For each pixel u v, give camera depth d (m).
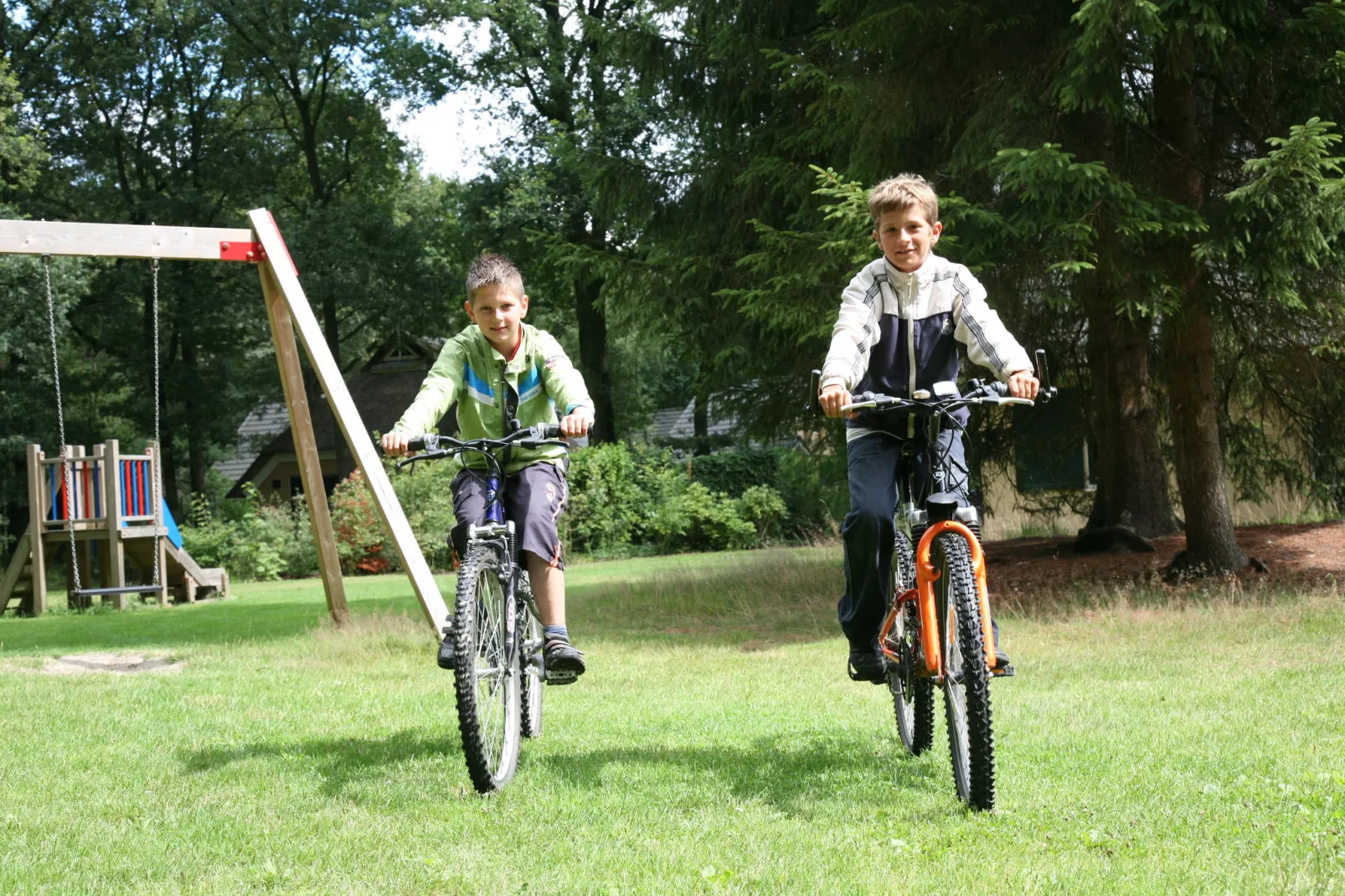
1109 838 3.17
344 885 2.93
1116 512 12.62
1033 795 3.67
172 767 4.46
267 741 4.96
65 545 16.11
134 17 31.98
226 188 33.59
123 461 15.62
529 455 4.34
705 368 11.95
